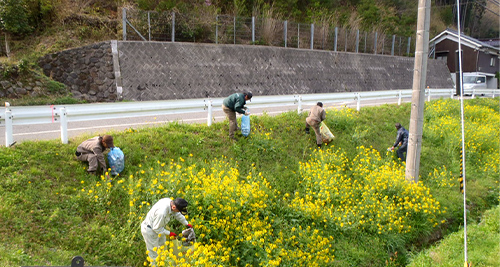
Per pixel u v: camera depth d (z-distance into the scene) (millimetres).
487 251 6422
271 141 8727
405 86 28953
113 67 14906
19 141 7164
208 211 5934
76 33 16594
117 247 5227
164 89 15797
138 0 19016
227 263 5355
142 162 6961
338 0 31812
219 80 17828
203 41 20016
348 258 6211
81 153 6398
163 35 18484
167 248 4965
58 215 5367
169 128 8242
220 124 8969
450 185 9258
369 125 11602
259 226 5973
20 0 15414
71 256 4797
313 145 9398
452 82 33906
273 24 23078
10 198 5324
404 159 10008
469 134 12117
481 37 56812
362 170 8625
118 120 10258
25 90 13344
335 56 24531
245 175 7652
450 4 52812
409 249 6984
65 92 14234
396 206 7680
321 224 6789
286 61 21359
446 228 7898
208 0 21719
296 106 13836
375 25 32156
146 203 5914
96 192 5895
